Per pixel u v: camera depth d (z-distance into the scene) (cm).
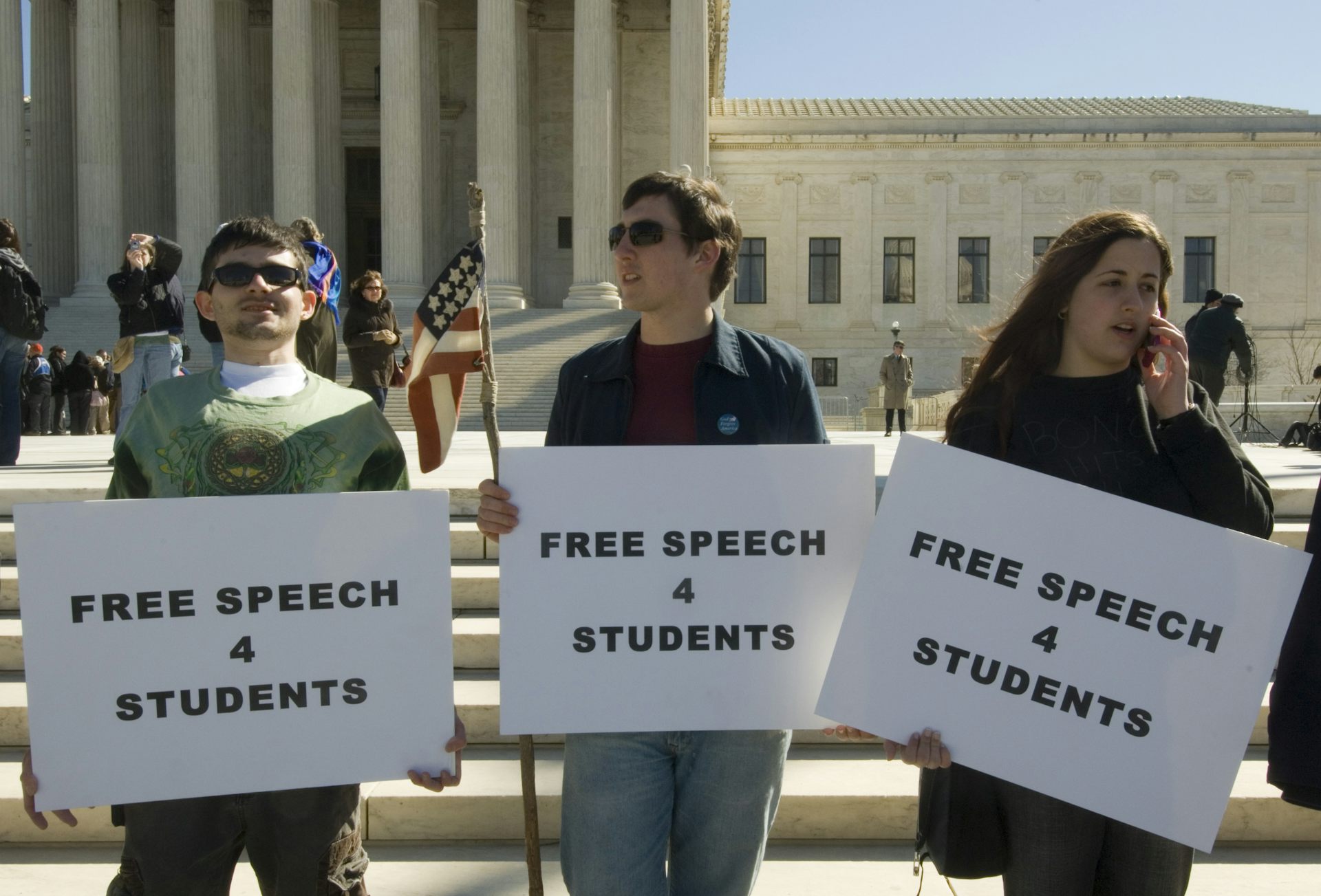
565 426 343
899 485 309
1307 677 303
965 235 4784
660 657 319
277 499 304
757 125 4794
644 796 321
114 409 2723
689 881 334
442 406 341
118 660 296
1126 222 298
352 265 4406
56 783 293
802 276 4800
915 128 4775
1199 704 293
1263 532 306
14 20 3616
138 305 1013
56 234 3938
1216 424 297
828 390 4797
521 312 3325
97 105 3547
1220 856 442
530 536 318
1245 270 4734
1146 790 295
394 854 448
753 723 320
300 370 330
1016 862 310
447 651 313
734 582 320
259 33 4081
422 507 311
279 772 304
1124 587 297
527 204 3962
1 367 1048
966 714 304
